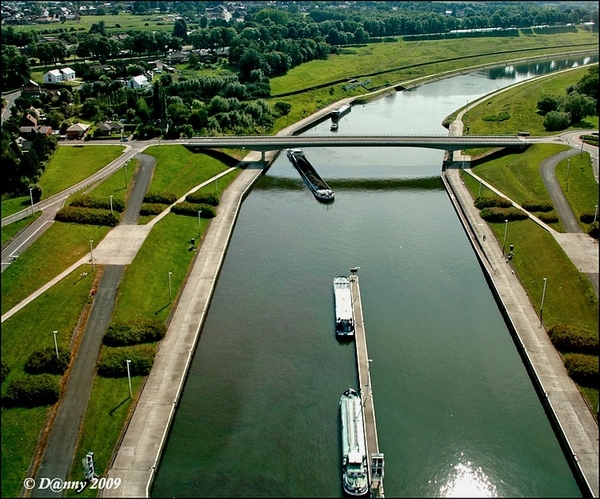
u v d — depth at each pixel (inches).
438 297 7854.3
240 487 5221.5
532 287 7839.6
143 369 6279.5
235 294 7864.2
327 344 6948.8
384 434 5723.4
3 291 7204.7
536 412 6028.5
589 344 6589.6
